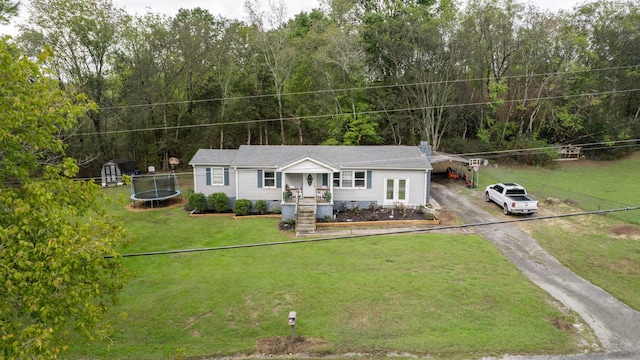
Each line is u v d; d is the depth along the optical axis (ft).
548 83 129.08
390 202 83.20
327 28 135.64
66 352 22.04
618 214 73.72
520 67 133.18
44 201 23.75
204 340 37.52
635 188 97.35
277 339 37.45
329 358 34.63
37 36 104.32
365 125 128.26
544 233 67.05
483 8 128.06
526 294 45.42
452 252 58.59
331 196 78.02
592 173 116.88
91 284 25.09
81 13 112.68
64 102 27.50
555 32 126.62
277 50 126.72
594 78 131.64
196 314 42.04
